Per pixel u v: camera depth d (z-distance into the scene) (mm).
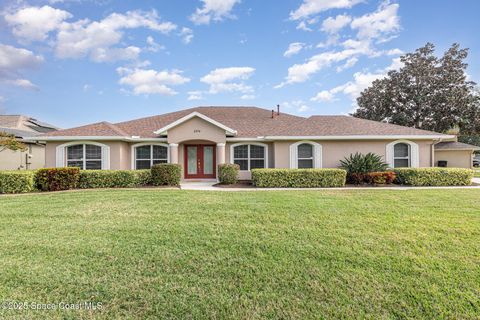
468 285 3652
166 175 14250
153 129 18234
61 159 15797
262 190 12492
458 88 33625
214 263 4312
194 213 7473
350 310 3154
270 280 3801
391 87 36594
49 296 3414
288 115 21688
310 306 3225
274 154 16859
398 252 4727
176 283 3715
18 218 7020
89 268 4137
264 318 3014
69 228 6129
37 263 4301
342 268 4141
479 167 36938
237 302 3295
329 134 16297
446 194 10789
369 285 3660
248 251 4789
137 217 7078
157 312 3107
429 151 16797
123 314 3072
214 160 18031
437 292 3492
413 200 9352
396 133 16516
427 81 34938
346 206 8297
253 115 21484
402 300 3334
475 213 7430
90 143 15953
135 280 3789
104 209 8023
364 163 15148
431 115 34688
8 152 21859
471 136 41094
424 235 5582
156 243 5172
